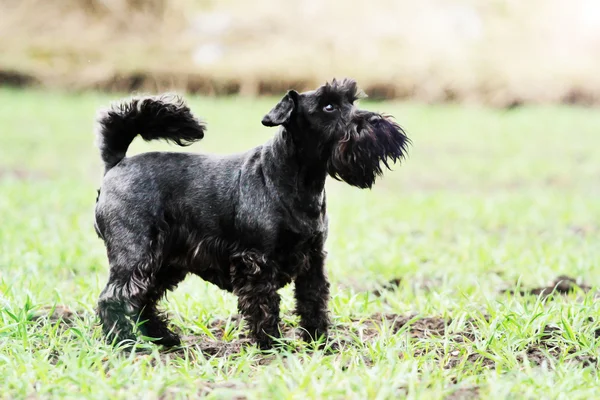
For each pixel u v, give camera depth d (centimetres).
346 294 1026
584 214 1867
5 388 668
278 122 779
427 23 5766
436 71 4800
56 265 1225
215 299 997
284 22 5844
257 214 795
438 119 3988
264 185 800
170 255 832
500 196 2223
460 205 2003
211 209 815
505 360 741
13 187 2122
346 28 5725
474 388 668
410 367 718
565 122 3891
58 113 3872
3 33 5600
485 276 1182
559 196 2195
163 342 852
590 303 909
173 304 962
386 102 4584
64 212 1803
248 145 3128
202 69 4828
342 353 770
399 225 1730
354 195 2245
